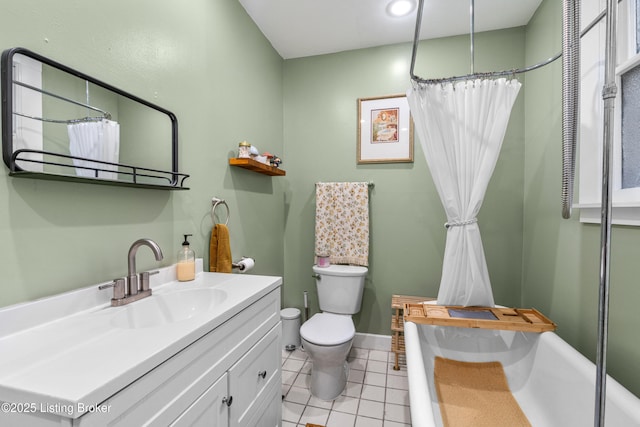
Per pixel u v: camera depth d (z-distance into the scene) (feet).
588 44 4.44
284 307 8.69
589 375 3.43
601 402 1.96
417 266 7.74
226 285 4.15
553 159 5.55
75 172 3.05
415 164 7.71
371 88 8.01
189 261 4.47
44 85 2.78
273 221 8.00
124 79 3.64
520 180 7.02
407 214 7.79
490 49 7.18
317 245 8.08
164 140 4.20
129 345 2.34
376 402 5.86
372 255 8.04
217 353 2.99
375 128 7.96
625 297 3.62
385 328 8.00
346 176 8.23
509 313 5.15
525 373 4.80
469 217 5.27
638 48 3.64
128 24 3.71
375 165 8.00
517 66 7.02
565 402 3.79
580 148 4.59
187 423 2.55
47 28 2.83
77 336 2.52
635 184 3.65
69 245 3.04
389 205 7.91
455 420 4.17
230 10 5.93
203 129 5.11
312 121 8.48
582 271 4.57
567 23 4.17
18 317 2.56
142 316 3.41
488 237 7.25
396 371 6.95
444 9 6.40
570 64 4.19
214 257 5.13
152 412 2.20
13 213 2.59
